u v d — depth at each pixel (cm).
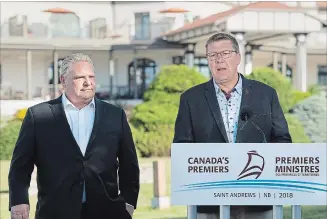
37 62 5828
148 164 2473
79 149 754
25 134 762
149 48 5650
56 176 750
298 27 4556
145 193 1969
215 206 783
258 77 3269
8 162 2975
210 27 4688
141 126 3338
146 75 5944
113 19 5981
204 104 794
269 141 800
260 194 722
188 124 798
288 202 722
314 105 3116
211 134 786
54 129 757
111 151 765
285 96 3216
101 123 765
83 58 763
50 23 5697
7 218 1580
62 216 746
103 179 757
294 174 721
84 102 762
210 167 721
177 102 3469
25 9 5672
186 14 5838
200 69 5881
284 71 5900
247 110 783
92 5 5900
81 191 749
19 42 5456
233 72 785
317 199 721
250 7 4400
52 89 5547
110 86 5681
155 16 5853
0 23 5519
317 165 720
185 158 722
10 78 5759
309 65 6247
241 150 720
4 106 4784
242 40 4403
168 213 1638
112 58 5906
